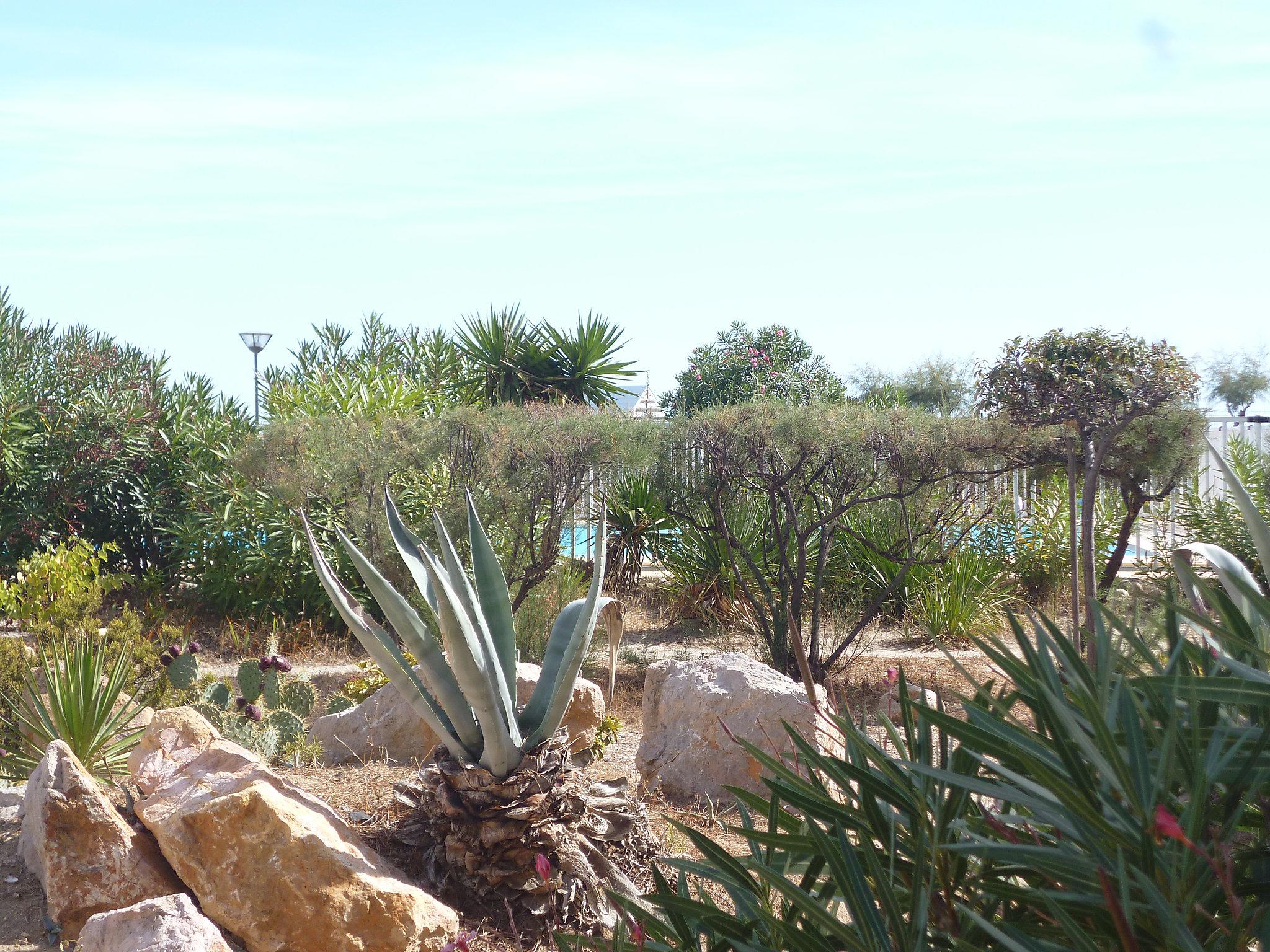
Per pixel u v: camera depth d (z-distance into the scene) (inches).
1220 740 56.9
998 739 62.6
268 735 216.1
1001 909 71.4
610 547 477.7
